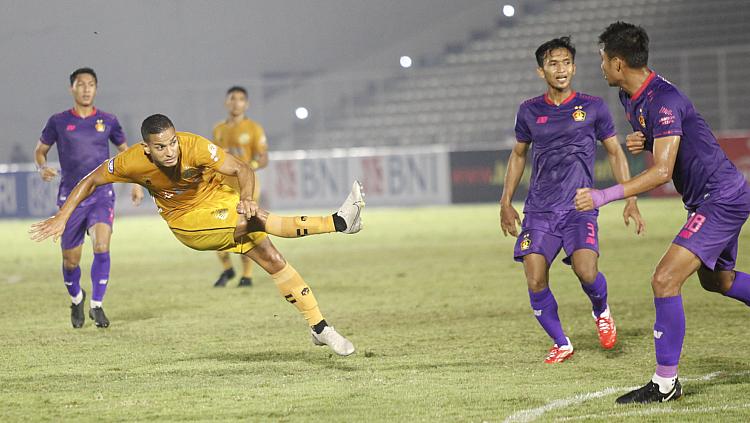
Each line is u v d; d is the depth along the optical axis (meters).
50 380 13.12
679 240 11.28
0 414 11.10
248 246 13.52
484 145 69.31
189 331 17.58
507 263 28.50
